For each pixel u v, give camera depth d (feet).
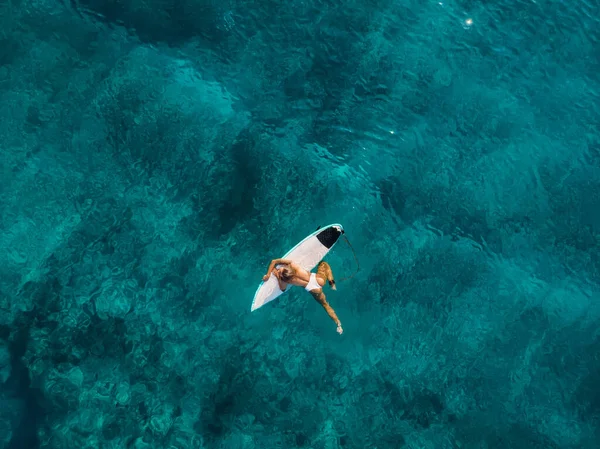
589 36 53.72
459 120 48.98
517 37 52.70
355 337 41.68
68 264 40.81
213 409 38.78
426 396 41.01
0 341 38.34
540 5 54.39
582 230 47.03
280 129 46.62
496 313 43.88
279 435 38.73
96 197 42.80
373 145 47.29
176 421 38.09
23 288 39.81
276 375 39.99
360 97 48.52
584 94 51.34
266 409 39.22
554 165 48.49
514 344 43.09
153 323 40.24
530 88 50.98
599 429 41.14
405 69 49.90
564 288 45.19
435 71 50.24
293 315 41.24
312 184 45.11
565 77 51.85
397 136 47.78
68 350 38.73
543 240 46.39
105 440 37.04
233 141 45.65
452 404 41.01
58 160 43.45
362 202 45.27
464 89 50.01
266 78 48.16
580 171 48.67
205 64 47.98
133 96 45.83
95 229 41.96
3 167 42.50
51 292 39.96
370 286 42.93
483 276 44.80
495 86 50.57
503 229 46.29
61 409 37.32
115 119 44.98
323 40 49.88
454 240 45.44
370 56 49.88
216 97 46.98
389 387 40.88
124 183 43.52
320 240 40.40
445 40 51.49
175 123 45.52
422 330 42.63
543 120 49.85
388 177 46.44
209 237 42.65
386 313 42.57
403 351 41.91
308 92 48.03
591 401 41.91
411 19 51.93
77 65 46.06
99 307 40.01
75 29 47.03
